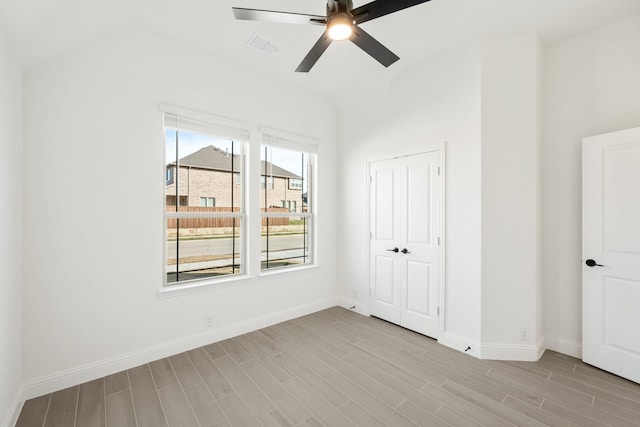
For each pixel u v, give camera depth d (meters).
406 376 2.26
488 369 2.36
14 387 1.82
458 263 2.75
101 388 2.11
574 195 2.54
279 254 3.60
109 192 2.31
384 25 2.43
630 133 2.15
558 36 2.54
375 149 3.54
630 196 2.16
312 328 3.23
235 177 3.17
